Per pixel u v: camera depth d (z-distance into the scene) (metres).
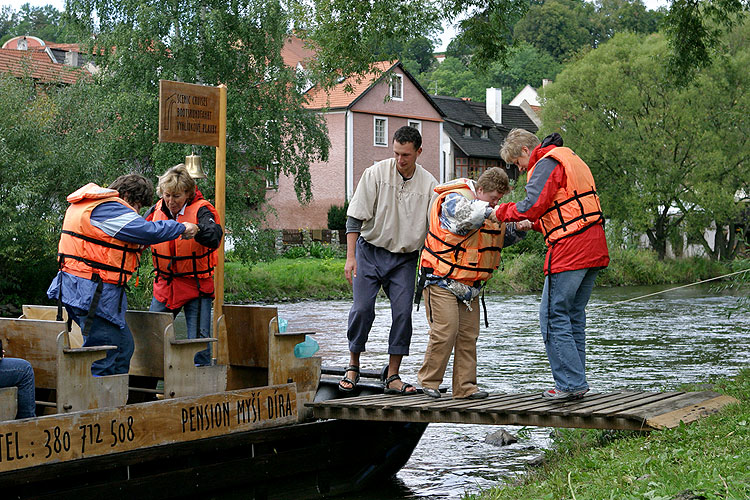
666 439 5.30
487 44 16.08
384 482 6.96
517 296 31.39
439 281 6.38
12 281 20.42
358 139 47.72
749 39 39.94
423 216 6.61
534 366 13.12
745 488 4.01
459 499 6.41
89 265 5.32
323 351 15.66
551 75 92.44
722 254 42.03
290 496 6.30
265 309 6.36
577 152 40.69
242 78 27.48
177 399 5.57
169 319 5.64
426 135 52.06
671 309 24.78
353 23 15.99
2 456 4.64
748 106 38.81
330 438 6.55
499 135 62.28
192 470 5.64
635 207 39.41
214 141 6.64
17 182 19.52
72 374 5.07
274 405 6.21
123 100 24.84
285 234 42.31
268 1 26.80
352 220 6.62
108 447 5.16
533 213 5.84
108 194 5.38
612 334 17.92
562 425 5.65
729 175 39.78
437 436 8.76
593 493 4.50
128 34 25.53
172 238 5.53
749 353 14.48
